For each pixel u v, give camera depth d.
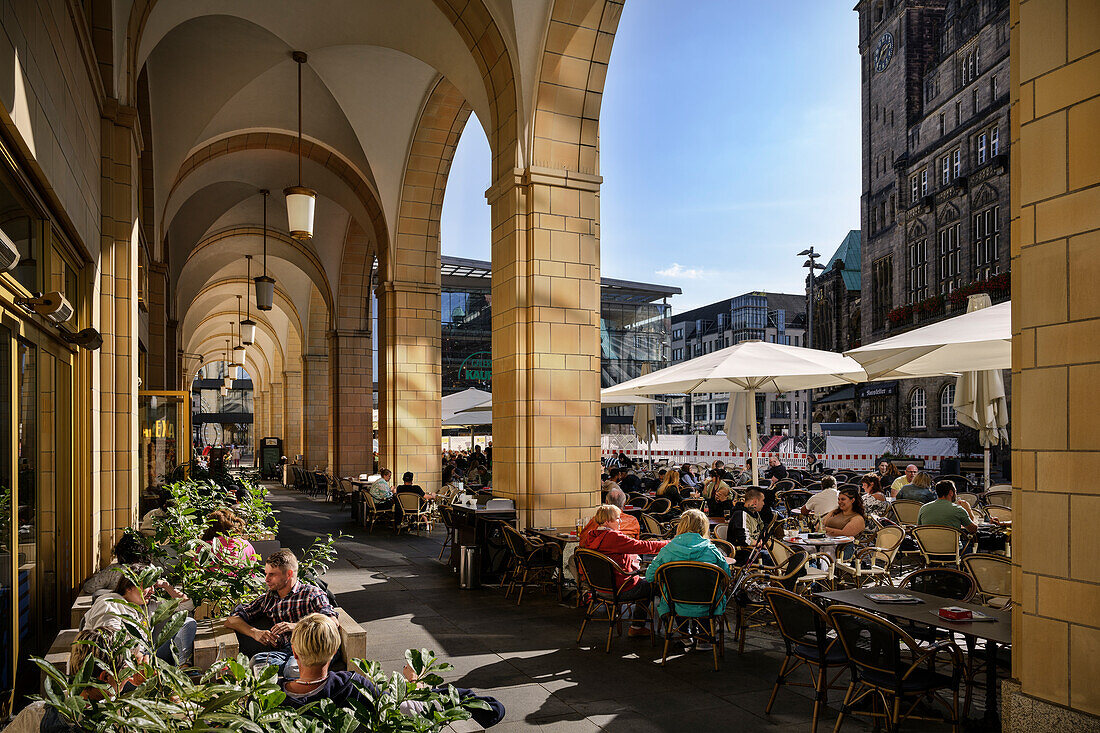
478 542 8.92
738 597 6.45
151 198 12.22
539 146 9.16
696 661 5.77
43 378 4.70
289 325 32.09
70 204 4.76
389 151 14.41
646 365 14.58
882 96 34.91
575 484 9.23
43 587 4.73
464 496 9.86
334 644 2.88
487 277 47.19
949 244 29.52
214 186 17.19
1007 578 5.66
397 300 15.09
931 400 29.39
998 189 26.67
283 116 13.62
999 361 7.86
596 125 9.48
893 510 9.84
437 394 15.46
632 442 28.95
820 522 8.99
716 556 5.64
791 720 4.52
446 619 7.14
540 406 9.05
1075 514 3.26
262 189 17.47
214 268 22.53
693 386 10.97
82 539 5.86
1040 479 3.42
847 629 4.17
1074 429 3.28
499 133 9.70
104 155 6.52
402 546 12.20
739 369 8.65
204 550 5.05
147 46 8.72
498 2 8.92
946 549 7.45
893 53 33.81
